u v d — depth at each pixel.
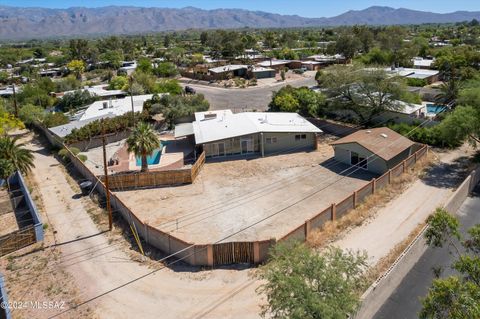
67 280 21.70
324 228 25.12
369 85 47.62
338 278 14.77
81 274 22.20
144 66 109.19
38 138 55.69
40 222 26.95
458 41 145.00
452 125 35.12
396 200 30.03
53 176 39.38
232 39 156.75
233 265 21.97
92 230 27.56
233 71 98.19
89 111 59.34
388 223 26.50
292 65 114.56
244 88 84.94
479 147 41.59
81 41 144.88
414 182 33.34
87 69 134.00
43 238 26.66
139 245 24.56
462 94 39.03
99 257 23.89
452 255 23.03
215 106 66.88
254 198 31.36
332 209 25.81
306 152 42.06
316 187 32.97
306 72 106.06
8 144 36.84
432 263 22.45
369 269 21.20
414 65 94.12
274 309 14.50
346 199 27.12
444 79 80.75
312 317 13.41
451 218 17.14
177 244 22.70
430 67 89.69
